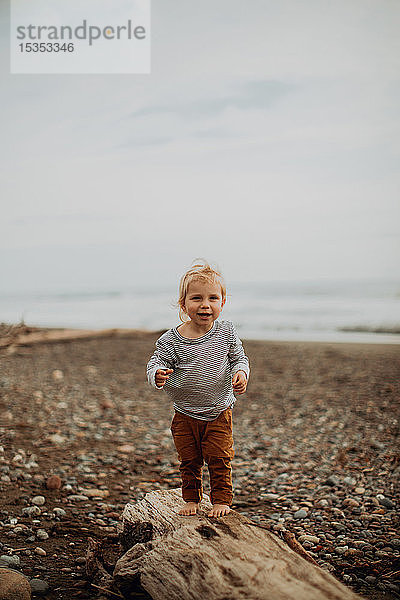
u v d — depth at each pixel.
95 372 10.56
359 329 14.93
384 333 14.24
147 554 2.98
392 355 11.34
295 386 9.45
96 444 6.44
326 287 23.66
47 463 5.70
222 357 3.34
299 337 14.27
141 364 11.38
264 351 12.59
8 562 3.58
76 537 4.07
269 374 10.44
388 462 5.73
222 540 2.85
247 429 7.25
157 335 15.09
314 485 5.24
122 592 3.13
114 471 5.61
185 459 3.41
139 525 3.35
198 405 3.36
